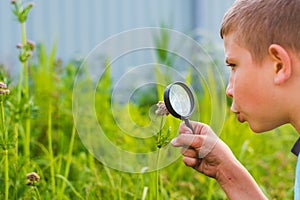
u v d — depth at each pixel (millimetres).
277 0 1988
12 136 3039
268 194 3602
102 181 3367
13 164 3123
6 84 2908
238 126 4410
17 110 3043
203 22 9125
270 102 1986
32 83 4750
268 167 4082
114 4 8750
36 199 2797
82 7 8594
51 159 3086
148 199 3045
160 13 8930
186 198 3475
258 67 1985
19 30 8078
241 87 2014
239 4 2049
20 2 3156
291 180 3916
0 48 7984
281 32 1953
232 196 2283
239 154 4039
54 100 4289
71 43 8531
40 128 4145
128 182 3311
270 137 4688
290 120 2016
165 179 3410
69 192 3354
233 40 2029
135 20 8852
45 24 8375
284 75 1947
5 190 2861
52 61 4801
